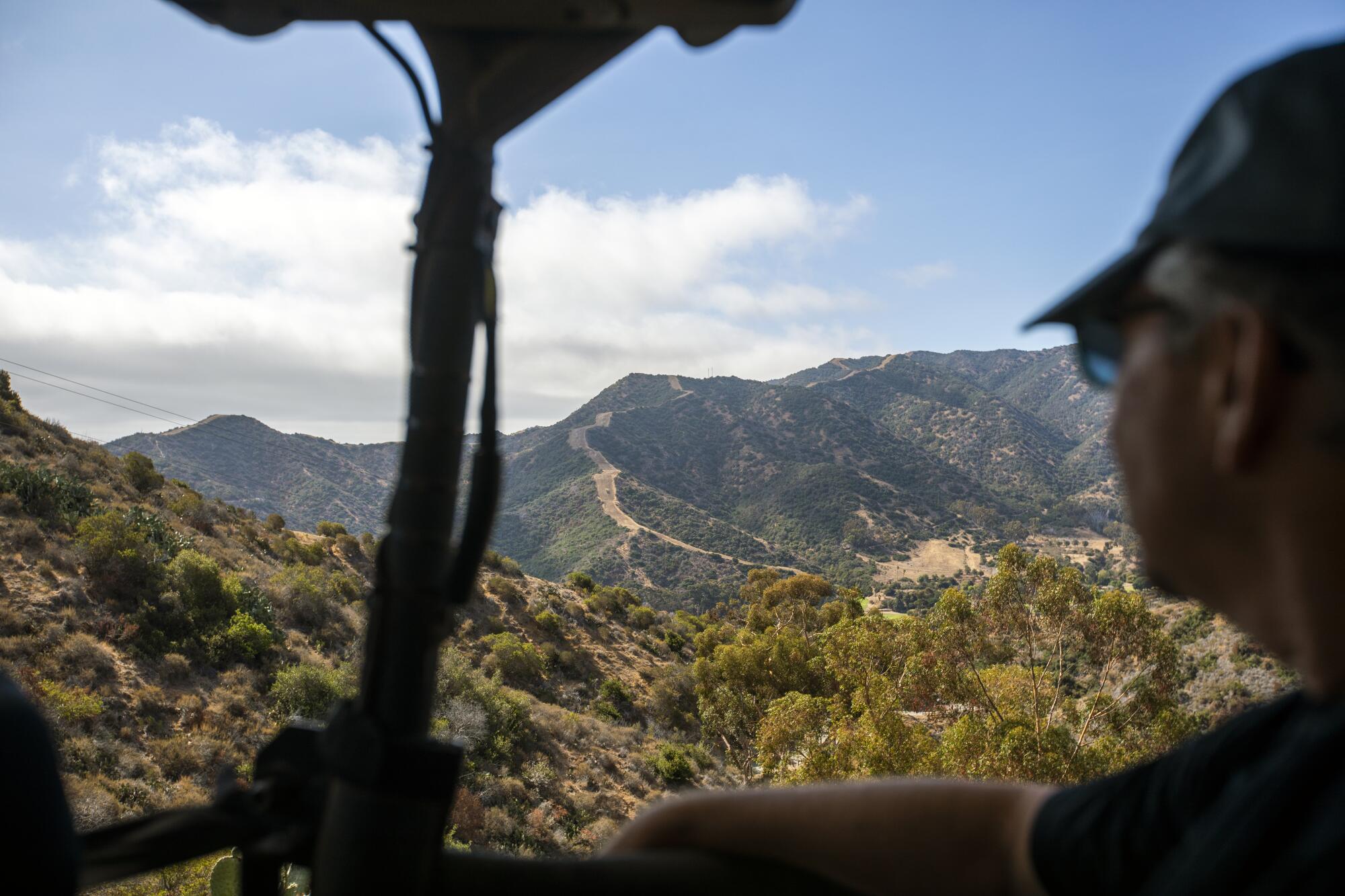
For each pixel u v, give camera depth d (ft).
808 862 1.80
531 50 1.44
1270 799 0.94
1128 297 1.13
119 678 72.90
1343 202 0.86
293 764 1.57
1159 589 1.12
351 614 111.96
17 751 1.22
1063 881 1.62
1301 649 0.95
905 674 49.88
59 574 81.71
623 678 144.36
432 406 1.43
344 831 1.39
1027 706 47.26
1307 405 0.88
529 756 94.27
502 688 106.93
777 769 56.24
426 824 1.37
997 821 1.78
